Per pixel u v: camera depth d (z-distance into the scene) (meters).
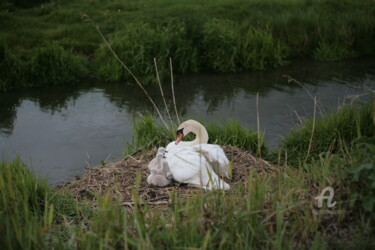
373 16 20.27
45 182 7.18
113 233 5.19
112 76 15.77
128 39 16.41
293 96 14.15
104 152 10.80
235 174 7.67
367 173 5.70
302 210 5.84
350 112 9.37
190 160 7.29
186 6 20.91
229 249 5.18
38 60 15.43
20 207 6.32
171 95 14.62
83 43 17.38
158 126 10.27
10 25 18.42
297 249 5.30
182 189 7.21
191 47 16.88
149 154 8.61
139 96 14.59
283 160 9.16
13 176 7.25
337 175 6.11
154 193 7.12
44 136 11.73
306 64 17.66
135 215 5.23
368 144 5.84
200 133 8.42
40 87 15.20
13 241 5.14
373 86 14.80
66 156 10.61
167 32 16.66
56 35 17.86
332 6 21.64
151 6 21.16
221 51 16.98
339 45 18.69
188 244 5.04
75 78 15.95
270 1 21.67
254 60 17.14
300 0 22.20
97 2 22.11
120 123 12.55
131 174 7.84
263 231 5.33
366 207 5.49
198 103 13.87
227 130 9.80
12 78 15.09
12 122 12.63
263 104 13.57
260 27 18.72
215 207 5.66
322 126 9.40
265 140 10.91
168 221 5.68
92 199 7.13
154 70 15.95
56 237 5.57
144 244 4.83
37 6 21.64
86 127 12.28
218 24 17.47
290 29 18.95
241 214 5.36
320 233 5.50
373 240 5.39
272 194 6.04
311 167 6.88
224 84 15.57
